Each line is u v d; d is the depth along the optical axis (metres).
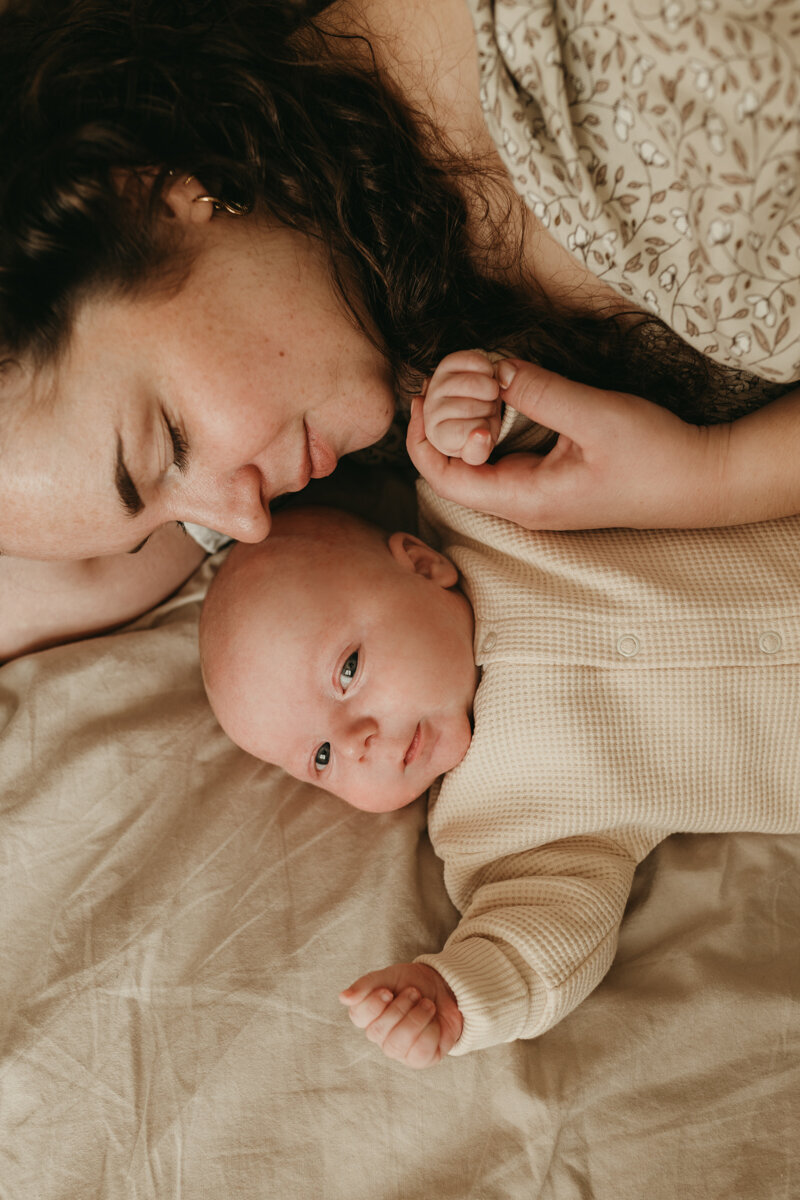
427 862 0.99
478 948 0.84
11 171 0.63
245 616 0.96
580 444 0.80
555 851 0.93
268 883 0.92
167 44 0.69
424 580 0.97
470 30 0.71
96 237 0.62
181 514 0.75
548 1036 0.85
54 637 1.07
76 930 0.89
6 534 0.70
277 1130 0.81
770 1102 0.80
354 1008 0.78
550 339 0.85
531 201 0.69
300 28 0.76
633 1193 0.77
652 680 0.89
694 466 0.82
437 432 0.79
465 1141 0.81
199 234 0.68
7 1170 0.80
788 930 0.88
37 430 0.64
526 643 0.90
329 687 0.93
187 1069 0.83
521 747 0.91
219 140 0.71
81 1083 0.83
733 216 0.62
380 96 0.75
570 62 0.62
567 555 0.91
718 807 0.90
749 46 0.56
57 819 0.94
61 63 0.68
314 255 0.73
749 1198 0.76
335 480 1.14
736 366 0.74
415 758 0.94
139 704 1.03
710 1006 0.83
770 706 0.88
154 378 0.66
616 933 0.89
